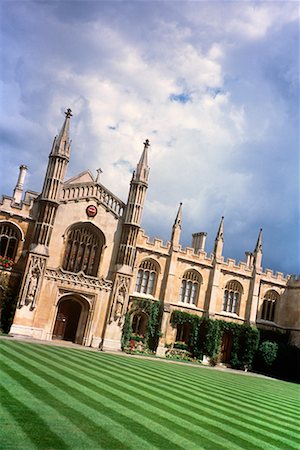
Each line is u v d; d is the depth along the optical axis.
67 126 39.97
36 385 13.82
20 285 36.66
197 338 46.06
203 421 12.62
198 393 18.47
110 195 42.12
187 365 37.81
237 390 22.97
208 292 48.00
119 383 17.25
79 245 40.59
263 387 28.53
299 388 34.41
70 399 12.54
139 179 42.59
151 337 43.66
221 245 49.44
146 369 25.61
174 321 45.34
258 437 11.84
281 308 52.75
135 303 43.00
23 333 35.44
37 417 10.12
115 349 39.19
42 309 37.06
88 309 39.22
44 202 37.88
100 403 12.66
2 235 37.97
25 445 8.23
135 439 9.69
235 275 50.16
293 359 47.41
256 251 51.91
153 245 45.19
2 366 16.64
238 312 49.97
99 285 39.62
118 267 40.72
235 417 14.12
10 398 11.55
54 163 38.69
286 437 12.45
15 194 46.41
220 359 48.22
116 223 42.03
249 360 47.91
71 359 23.64
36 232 37.56
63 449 8.34
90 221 40.69
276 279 53.06
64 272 38.12
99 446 8.83
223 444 10.49
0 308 36.72
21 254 38.03
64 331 39.84
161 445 9.58
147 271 45.00
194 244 52.84
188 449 9.62
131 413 12.05
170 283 45.25
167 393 16.77
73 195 40.25
